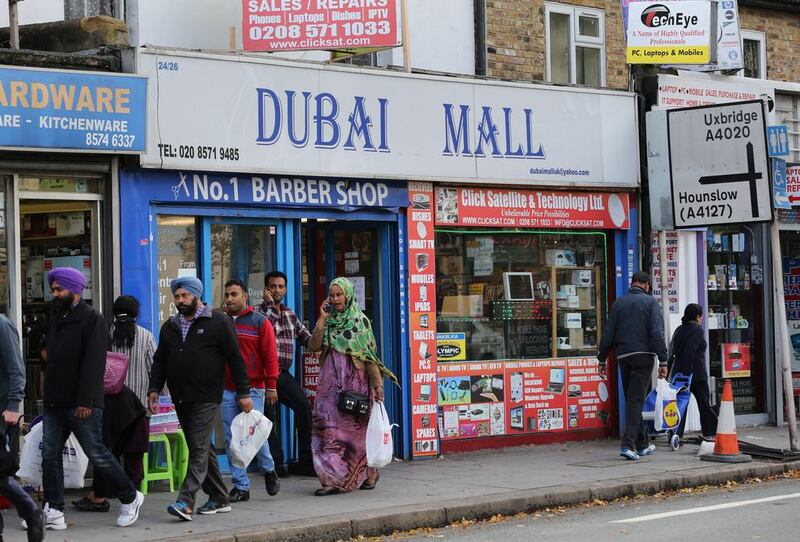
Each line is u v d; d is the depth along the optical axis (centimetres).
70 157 1167
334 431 1145
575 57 1725
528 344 1555
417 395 1426
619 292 1630
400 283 1425
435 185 1462
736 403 1778
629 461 1374
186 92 1245
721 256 1764
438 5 1585
